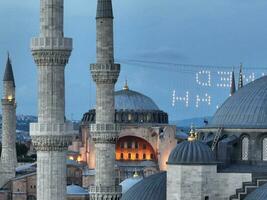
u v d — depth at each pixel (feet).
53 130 327.88
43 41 330.75
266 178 385.91
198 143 384.88
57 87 332.60
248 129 410.52
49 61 331.98
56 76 333.21
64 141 331.16
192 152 378.73
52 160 330.54
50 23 336.29
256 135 407.85
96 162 458.50
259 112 417.08
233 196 381.19
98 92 462.60
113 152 459.73
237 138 412.16
